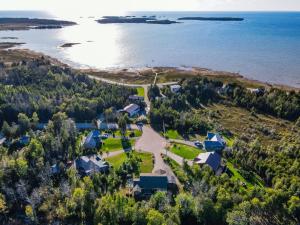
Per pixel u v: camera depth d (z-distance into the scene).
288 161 98.69
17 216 79.50
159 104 153.62
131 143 119.25
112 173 95.06
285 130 137.38
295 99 156.62
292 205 76.50
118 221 74.12
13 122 126.38
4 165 90.25
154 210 74.31
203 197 77.94
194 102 166.25
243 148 109.19
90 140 115.56
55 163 98.44
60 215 78.19
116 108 153.00
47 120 138.38
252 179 96.38
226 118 148.88
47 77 178.38
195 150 114.44
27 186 86.38
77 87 168.25
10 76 174.12
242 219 72.56
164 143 119.62
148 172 98.75
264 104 160.50
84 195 79.56
